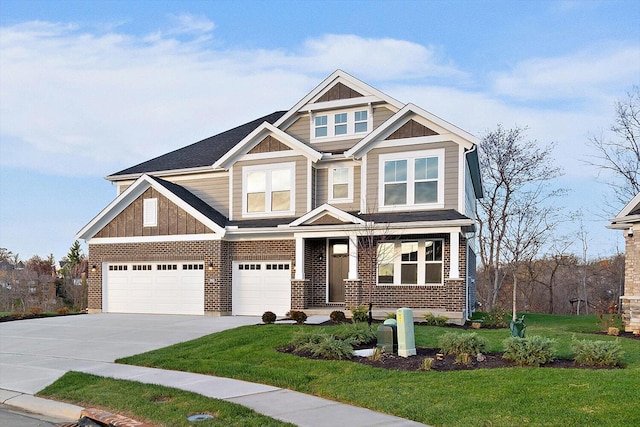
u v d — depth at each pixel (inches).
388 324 433.1
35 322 706.2
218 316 748.6
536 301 1502.2
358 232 682.8
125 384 346.9
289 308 753.0
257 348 451.2
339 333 483.2
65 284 1959.9
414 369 358.0
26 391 355.6
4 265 2368.4
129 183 914.1
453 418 251.0
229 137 981.8
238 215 815.1
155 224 804.0
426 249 712.4
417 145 716.7
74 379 372.2
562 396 271.9
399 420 257.9
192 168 859.4
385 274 724.0
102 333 593.6
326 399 305.4
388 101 770.2
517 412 252.1
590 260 1451.8
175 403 295.1
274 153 802.2
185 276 787.4
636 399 263.1
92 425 273.9
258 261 770.8
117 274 830.5
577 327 631.8
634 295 573.9
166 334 570.9
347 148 793.6
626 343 455.8
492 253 1375.5
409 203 714.2
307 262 756.0
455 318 634.8
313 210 711.7
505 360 375.6
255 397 311.0
